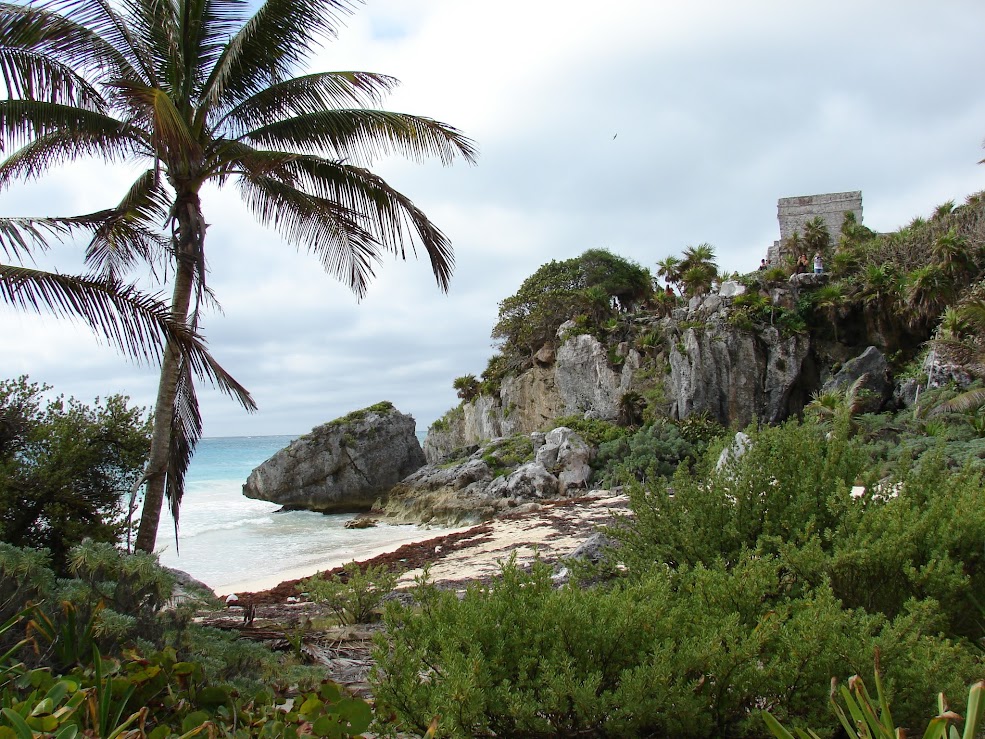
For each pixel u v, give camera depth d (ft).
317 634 22.59
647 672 9.37
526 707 9.09
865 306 143.64
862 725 7.13
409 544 72.54
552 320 195.21
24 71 29.48
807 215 228.43
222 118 35.29
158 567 12.30
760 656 10.41
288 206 36.99
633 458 117.19
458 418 228.84
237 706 9.23
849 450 17.34
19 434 32.37
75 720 7.48
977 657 11.65
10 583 10.74
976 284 112.68
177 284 32.48
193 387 33.58
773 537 14.25
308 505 164.66
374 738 10.57
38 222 27.86
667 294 186.70
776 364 142.72
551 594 10.71
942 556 13.34
